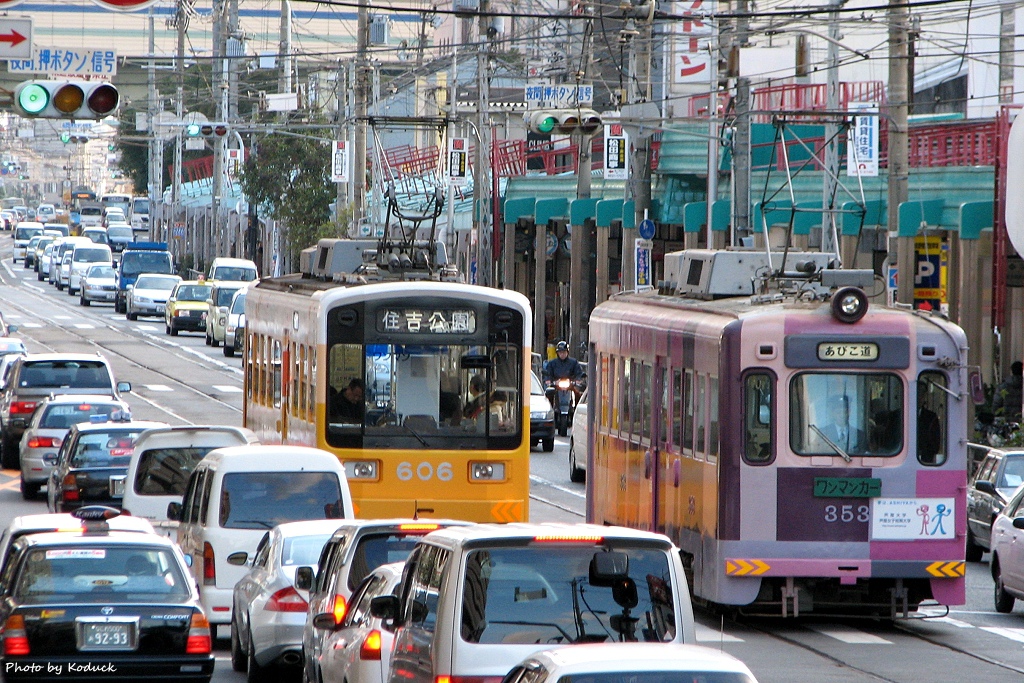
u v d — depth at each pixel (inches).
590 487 3459.6
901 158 4980.3
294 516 2544.3
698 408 2780.5
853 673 2308.1
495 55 7573.8
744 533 2645.2
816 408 2667.3
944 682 2245.3
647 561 1456.7
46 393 5290.4
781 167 6614.2
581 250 7657.5
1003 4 5457.7
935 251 5374.0
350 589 1907.0
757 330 2657.5
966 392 2691.9
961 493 2684.5
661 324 2994.6
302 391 3189.0
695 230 6678.2
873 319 2677.2
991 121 5497.1
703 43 6525.6
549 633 1432.1
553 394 6318.9
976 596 3191.4
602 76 7736.2
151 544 2060.8
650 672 1166.3
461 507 3056.1
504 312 3085.6
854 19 5236.2
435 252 3545.8
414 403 3063.5
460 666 1419.8
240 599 2320.4
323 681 1902.1
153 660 1974.7
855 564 2650.1
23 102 2630.4
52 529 2161.7
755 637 2662.4
